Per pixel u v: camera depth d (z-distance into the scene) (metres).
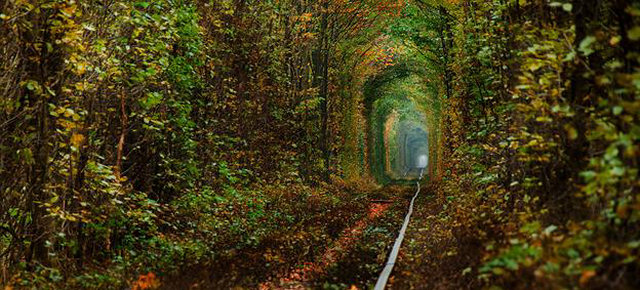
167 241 10.98
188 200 12.24
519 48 8.32
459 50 13.82
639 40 5.11
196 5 13.02
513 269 4.89
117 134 10.78
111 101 10.55
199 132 13.72
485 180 9.48
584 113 6.32
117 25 9.97
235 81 16.33
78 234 9.51
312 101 23.70
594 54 6.27
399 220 16.52
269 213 15.84
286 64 23.20
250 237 11.75
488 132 10.88
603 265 4.68
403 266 9.05
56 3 7.68
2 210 8.15
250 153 17.89
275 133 20.75
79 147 8.82
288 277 8.83
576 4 6.32
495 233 7.43
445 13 20.14
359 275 8.76
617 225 4.86
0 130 7.91
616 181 4.73
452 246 8.69
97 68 8.58
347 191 30.31
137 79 9.58
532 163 7.58
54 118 8.30
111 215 9.27
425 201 22.64
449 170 20.59
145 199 9.91
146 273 8.44
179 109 11.54
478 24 12.26
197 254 9.77
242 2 16.44
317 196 21.45
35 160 8.10
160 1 10.27
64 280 8.08
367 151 52.59
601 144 6.32
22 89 8.04
